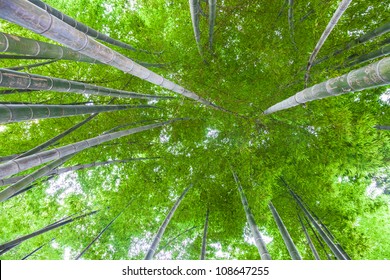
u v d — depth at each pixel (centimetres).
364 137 636
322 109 668
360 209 759
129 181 875
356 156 662
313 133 715
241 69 755
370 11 609
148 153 902
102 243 876
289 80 678
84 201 896
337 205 763
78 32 263
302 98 439
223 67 765
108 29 803
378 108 723
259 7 692
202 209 850
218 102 795
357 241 716
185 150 895
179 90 534
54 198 846
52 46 369
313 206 783
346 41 619
